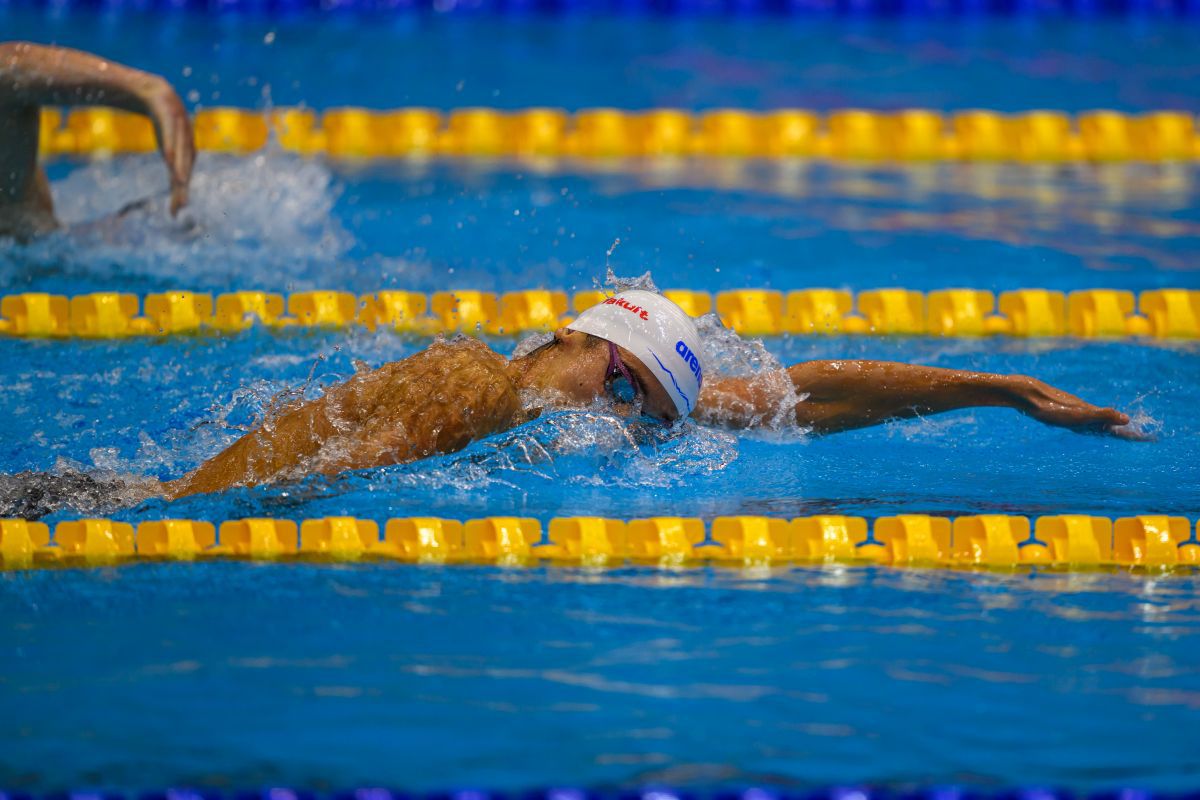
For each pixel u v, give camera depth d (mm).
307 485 10961
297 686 8188
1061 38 33312
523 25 33781
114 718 7746
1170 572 10445
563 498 11438
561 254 19359
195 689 8109
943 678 8453
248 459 11109
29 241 17938
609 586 9922
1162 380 15000
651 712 7949
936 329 17125
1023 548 10727
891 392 12828
